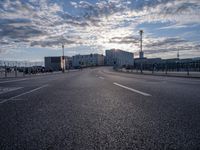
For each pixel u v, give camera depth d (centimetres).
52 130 272
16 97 643
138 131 260
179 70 3441
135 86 986
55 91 809
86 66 14888
